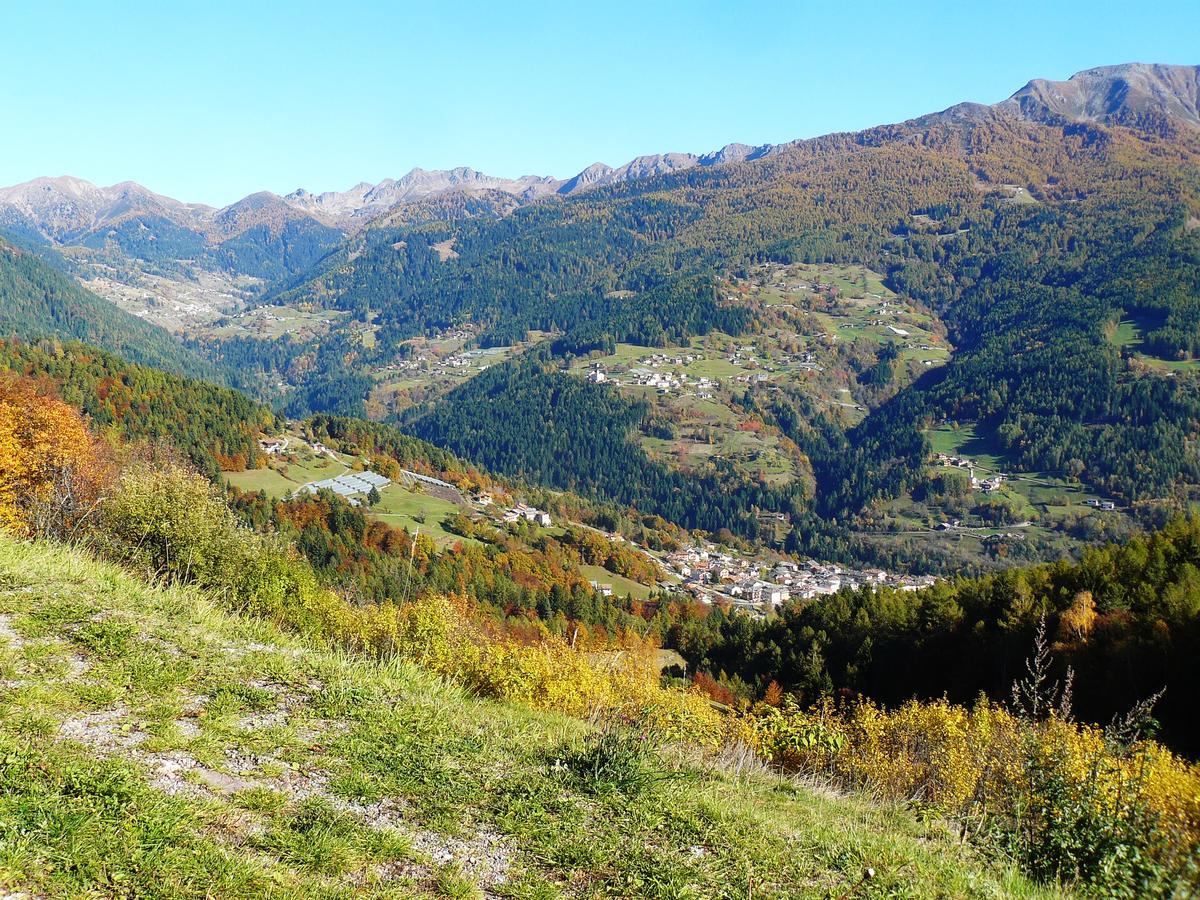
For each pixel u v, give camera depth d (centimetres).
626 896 482
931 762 1225
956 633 5084
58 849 393
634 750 721
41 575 880
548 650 1467
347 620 1268
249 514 8144
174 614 873
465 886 454
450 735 704
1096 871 610
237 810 488
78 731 541
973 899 550
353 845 474
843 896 522
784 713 1332
